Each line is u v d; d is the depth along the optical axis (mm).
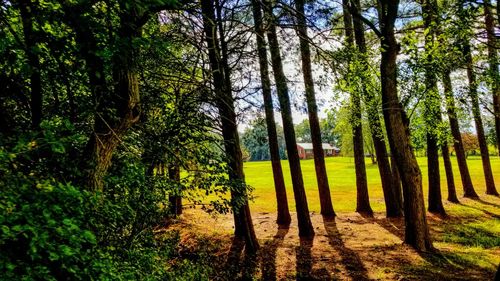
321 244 12562
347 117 16109
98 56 3996
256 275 9625
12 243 2967
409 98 11422
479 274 9062
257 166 65000
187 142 7320
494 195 22984
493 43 10977
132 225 5969
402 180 11500
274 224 16297
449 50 10852
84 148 5266
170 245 7461
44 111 5332
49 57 4512
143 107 6973
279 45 11352
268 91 10789
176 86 7824
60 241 3193
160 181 6730
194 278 8055
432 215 17047
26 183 3305
